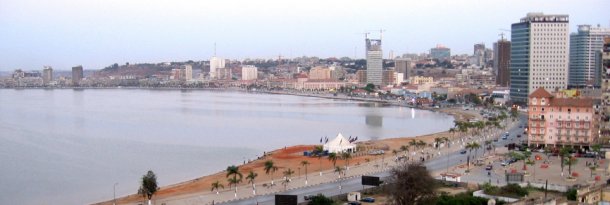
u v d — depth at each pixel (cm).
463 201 17962
